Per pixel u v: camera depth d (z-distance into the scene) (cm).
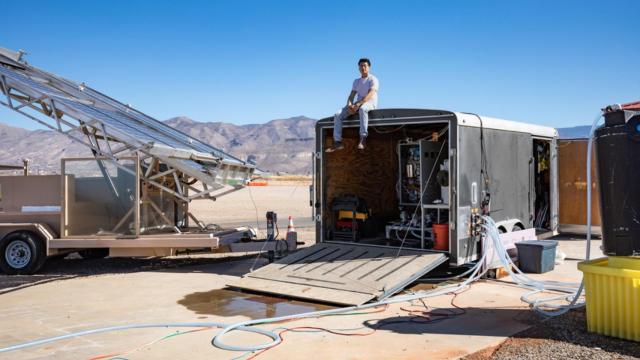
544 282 830
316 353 523
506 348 524
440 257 827
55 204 1009
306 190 4806
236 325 610
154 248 996
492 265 882
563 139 1419
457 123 839
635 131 536
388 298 729
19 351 540
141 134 1012
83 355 526
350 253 892
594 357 490
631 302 531
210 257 1166
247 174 1177
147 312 699
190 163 1020
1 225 995
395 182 1200
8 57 1141
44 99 1008
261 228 1720
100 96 1309
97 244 988
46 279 933
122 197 1018
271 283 810
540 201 1216
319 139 991
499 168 958
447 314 662
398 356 511
